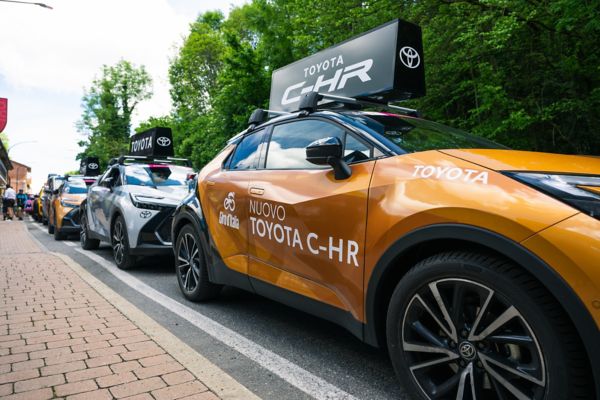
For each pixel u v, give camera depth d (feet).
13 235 39.09
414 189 6.40
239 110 59.72
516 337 5.10
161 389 7.04
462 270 5.57
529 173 5.70
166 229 17.89
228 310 12.20
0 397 6.77
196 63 109.29
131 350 8.74
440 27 27.07
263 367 8.19
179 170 22.50
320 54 13.57
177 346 8.98
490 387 5.51
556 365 4.69
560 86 24.09
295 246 8.52
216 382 7.29
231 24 101.14
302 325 10.84
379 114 9.30
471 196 5.65
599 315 4.36
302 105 9.83
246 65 55.31
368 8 29.22
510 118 22.39
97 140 173.99
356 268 7.13
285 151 9.91
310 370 8.06
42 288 14.37
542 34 24.59
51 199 39.24
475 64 26.08
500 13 23.34
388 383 7.51
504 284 5.14
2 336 9.57
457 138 8.54
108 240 21.31
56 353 8.57
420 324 6.18
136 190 19.13
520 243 4.98
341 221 7.44
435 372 6.21
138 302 13.12
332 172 8.14
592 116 23.22
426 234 5.95
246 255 10.22
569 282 4.56
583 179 5.49
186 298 13.48
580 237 4.61
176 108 112.98
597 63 23.40
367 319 6.97
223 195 11.34
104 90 180.86
